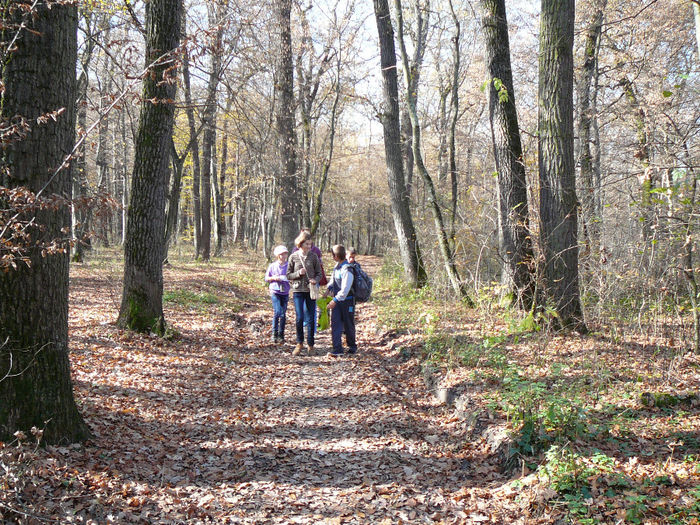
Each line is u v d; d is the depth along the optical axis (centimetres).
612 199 904
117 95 453
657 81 1226
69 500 354
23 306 400
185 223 4616
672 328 747
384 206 4109
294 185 1752
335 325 873
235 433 536
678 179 647
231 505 391
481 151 1773
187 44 478
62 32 408
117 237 3189
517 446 449
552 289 801
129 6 967
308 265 888
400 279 1688
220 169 3064
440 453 500
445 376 668
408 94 1183
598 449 431
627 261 848
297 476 450
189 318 1086
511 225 898
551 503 365
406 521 375
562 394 516
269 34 1463
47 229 404
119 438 476
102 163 2144
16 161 389
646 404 518
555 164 793
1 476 337
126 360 730
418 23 2078
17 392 402
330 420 587
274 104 1653
